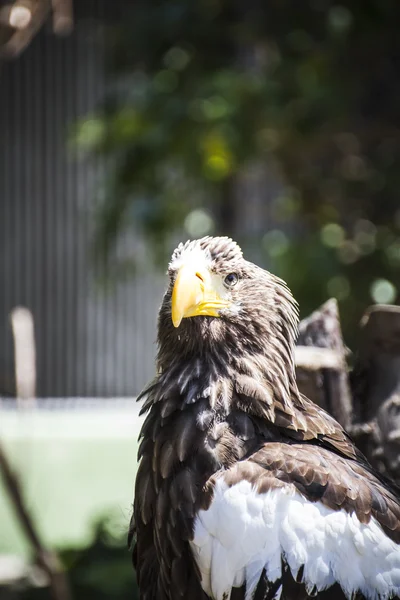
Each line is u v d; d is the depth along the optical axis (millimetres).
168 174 11930
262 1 12297
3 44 7789
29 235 18375
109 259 13367
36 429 14227
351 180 12375
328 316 5910
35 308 18344
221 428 4648
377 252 10992
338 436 5016
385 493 4672
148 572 4988
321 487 4438
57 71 18141
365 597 4281
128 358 18391
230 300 4949
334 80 11805
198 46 12266
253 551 4297
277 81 11602
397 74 12172
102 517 11453
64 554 10664
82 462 13625
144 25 12312
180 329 5027
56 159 18219
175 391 4836
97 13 16500
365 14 11758
